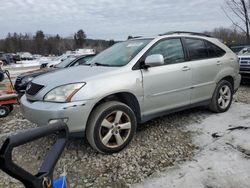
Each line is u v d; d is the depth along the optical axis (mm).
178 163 3600
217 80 5457
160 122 5199
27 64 37812
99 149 3781
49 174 1265
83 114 3598
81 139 4445
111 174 3400
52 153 1356
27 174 1137
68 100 3570
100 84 3777
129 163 3648
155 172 3396
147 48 4438
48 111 3537
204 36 5520
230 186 3014
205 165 3500
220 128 4789
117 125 3910
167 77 4523
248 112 5746
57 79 3904
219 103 5641
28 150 4137
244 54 9180
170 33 4945
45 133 1267
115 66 4250
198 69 5039
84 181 3264
